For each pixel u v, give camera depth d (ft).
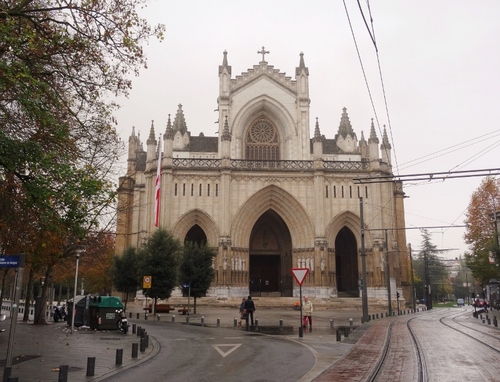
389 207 214.90
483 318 139.44
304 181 213.87
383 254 206.28
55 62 54.90
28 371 49.11
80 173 53.21
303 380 44.24
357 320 134.10
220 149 216.54
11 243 54.34
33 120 50.83
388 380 44.34
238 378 46.24
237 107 226.58
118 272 176.14
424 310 232.94
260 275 240.94
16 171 49.21
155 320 128.47
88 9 52.11
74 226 54.29
